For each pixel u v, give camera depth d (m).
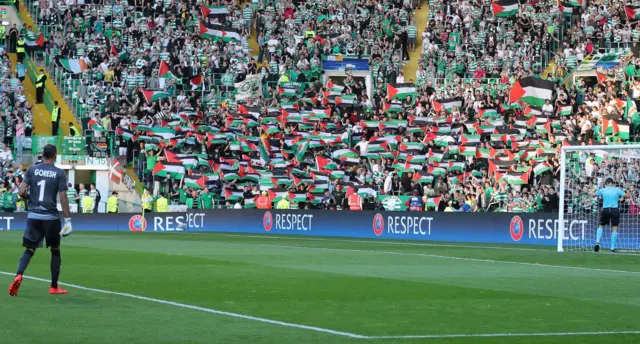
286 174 60.44
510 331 16.34
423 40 70.12
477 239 48.44
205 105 67.50
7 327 16.05
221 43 71.56
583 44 66.56
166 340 14.94
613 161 49.19
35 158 61.66
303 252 37.31
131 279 24.86
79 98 66.94
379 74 68.75
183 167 60.69
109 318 17.33
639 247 42.53
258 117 64.50
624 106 59.25
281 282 24.55
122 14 71.56
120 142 63.34
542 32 68.62
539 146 57.19
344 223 54.16
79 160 61.47
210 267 29.09
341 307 19.45
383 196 56.56
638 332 16.41
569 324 17.30
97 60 68.62
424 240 49.22
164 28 71.06
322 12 73.38
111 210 59.81
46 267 28.05
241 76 68.81
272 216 57.12
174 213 59.44
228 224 58.75
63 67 68.12
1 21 71.44
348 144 62.44
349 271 28.22
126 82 67.38
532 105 61.47
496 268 30.14
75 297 20.52
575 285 24.66
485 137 60.78
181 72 68.56
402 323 17.19
